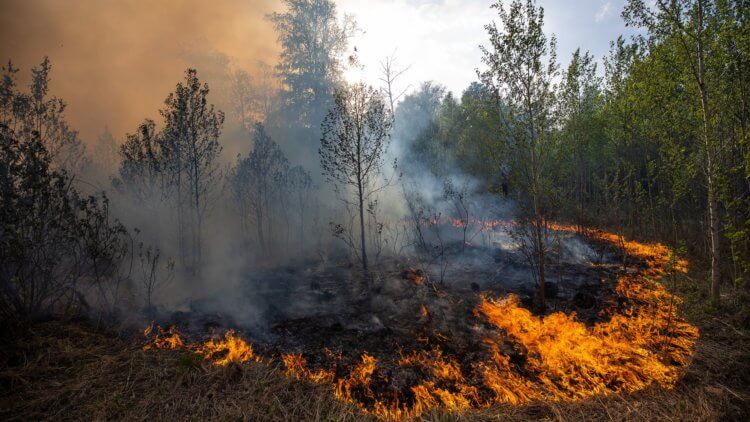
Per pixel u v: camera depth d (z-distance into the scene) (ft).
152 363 17.58
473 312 24.91
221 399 15.19
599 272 33.81
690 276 32.42
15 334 18.16
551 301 27.09
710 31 27.12
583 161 53.36
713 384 17.07
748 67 27.99
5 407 13.97
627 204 51.78
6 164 19.57
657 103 32.91
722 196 26.66
